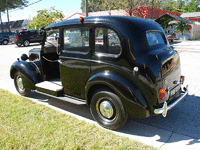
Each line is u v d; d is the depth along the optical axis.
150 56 3.14
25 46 22.44
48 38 4.72
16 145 3.16
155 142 3.21
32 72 4.99
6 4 41.72
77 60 3.88
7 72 8.92
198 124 3.73
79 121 3.90
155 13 25.05
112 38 3.35
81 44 3.80
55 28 4.25
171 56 3.43
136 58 3.13
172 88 3.59
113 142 3.18
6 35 27.91
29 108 4.57
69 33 3.97
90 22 3.60
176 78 3.71
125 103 3.23
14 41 22.30
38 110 4.46
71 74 4.08
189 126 3.68
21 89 5.63
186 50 13.37
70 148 3.00
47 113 4.28
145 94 3.16
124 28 3.26
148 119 4.03
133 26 3.29
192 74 7.00
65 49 4.12
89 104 3.90
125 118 3.38
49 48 5.02
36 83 4.92
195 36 23.89
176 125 3.74
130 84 3.18
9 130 3.59
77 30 3.82
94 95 3.64
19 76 5.48
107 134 3.42
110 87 3.30
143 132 3.54
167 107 3.27
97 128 3.62
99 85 3.57
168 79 3.40
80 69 3.88
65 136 3.36
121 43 3.23
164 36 3.90
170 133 3.47
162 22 22.45
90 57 3.66
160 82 3.19
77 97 4.15
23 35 22.28
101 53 3.52
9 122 3.89
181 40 23.31
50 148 3.05
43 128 3.62
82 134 3.41
